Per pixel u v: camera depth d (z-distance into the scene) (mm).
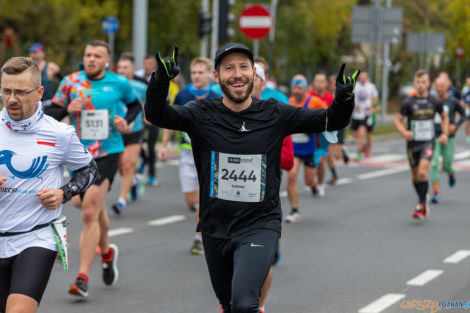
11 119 7625
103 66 12336
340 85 7539
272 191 8047
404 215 19219
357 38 43406
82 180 7977
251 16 29391
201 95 15586
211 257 8172
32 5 44000
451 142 23438
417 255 14500
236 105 7977
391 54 77562
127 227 17031
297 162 17953
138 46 31375
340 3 64562
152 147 23656
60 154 7832
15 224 7672
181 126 7992
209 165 8031
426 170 18188
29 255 7586
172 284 12258
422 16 82312
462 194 23094
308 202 21219
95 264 13648
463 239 16141
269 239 7883
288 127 7996
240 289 7488
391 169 29500
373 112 32688
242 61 7832
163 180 24938
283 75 64875
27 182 7691
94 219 11477
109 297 11469
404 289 11969
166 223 17594
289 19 60688
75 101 11969
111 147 12250
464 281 12484
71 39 48125
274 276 12805
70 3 46375
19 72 7496
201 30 34031
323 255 14461
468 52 91625
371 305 11062
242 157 7945
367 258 14211
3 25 44469
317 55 67812
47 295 11523
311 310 10805
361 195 22641
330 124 7844
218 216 8047
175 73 7535
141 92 19969
